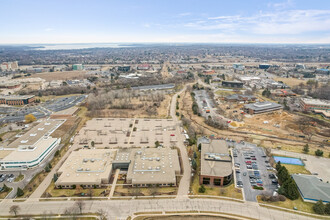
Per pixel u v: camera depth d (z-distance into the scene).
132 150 151.62
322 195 108.19
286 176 118.50
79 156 143.25
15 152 145.75
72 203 107.81
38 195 113.19
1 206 106.06
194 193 115.06
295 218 99.06
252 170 134.25
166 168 131.50
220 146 150.25
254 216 100.38
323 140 171.12
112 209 104.00
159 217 99.81
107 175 124.69
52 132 182.38
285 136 178.25
